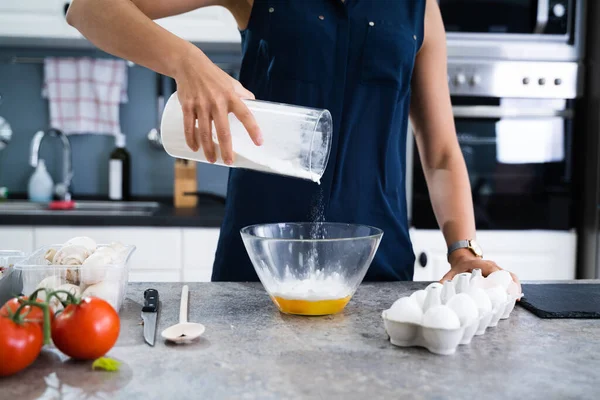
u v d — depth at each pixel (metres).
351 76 1.31
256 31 1.32
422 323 0.80
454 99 2.37
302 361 0.77
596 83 2.33
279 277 0.94
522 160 2.41
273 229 1.06
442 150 1.32
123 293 0.98
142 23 0.99
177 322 0.92
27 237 2.21
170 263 2.24
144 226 2.22
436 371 0.74
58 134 2.69
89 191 2.81
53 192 2.75
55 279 0.91
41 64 2.76
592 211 2.35
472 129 2.39
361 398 0.66
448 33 2.35
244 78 1.36
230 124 0.95
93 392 0.67
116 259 0.96
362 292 1.12
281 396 0.67
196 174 2.78
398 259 1.34
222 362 0.76
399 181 1.37
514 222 2.42
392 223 1.34
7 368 0.69
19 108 2.76
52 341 0.76
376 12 1.31
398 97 1.33
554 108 2.39
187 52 0.93
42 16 2.42
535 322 0.95
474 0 2.34
